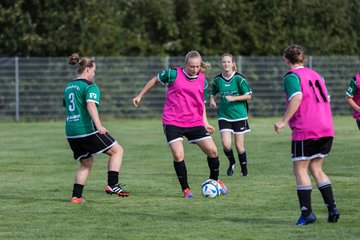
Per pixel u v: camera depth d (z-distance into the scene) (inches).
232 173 1226.0
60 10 2874.0
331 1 3171.8
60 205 929.5
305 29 3154.5
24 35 2822.3
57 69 2758.4
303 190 771.4
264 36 3134.8
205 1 3122.5
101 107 2785.4
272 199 956.6
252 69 2886.3
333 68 2906.0
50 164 1398.9
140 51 3029.0
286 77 763.4
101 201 960.3
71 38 2876.5
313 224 776.9
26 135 2095.2
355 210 863.1
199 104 992.2
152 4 3080.7
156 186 1093.8
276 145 1723.7
